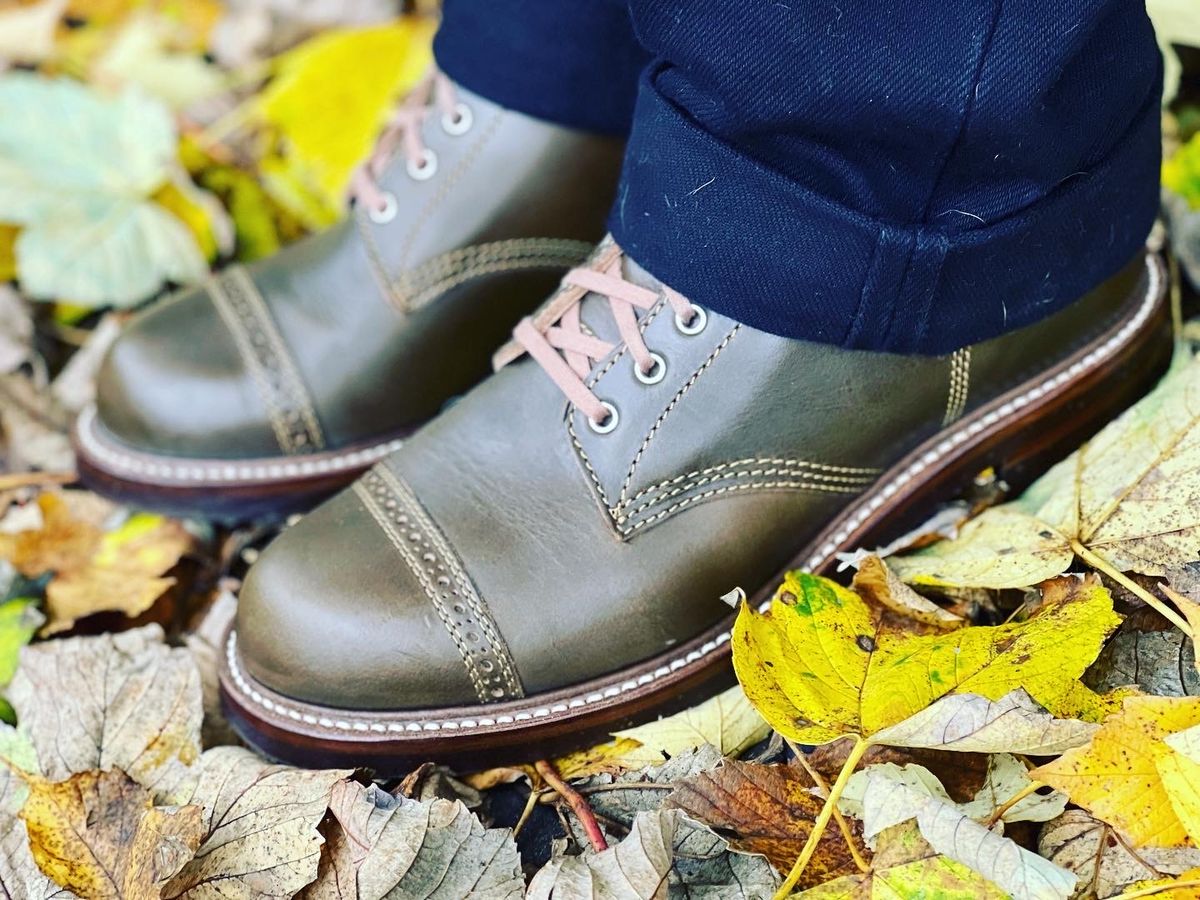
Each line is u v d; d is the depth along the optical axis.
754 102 0.73
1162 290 0.99
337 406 1.09
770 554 0.88
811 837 0.72
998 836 0.68
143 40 1.73
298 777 0.82
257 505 1.10
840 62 0.70
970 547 0.89
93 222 1.36
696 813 0.76
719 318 0.81
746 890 0.76
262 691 0.87
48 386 1.28
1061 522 0.87
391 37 1.57
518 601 0.83
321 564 0.85
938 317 0.80
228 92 1.64
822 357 0.82
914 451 0.91
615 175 1.07
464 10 1.02
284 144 1.54
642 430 0.83
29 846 0.81
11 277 1.39
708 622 0.87
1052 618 0.79
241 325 1.10
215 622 1.04
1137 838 0.69
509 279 1.09
